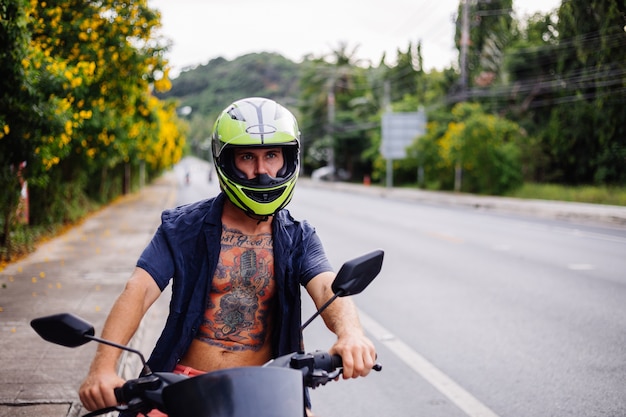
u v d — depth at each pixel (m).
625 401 5.04
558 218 22.12
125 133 16.95
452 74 52.34
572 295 8.94
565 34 27.61
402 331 7.13
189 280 2.61
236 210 2.68
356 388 5.46
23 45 7.88
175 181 68.44
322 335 7.13
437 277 10.40
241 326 2.67
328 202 31.89
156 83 14.09
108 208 25.61
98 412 2.21
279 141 2.50
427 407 5.00
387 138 44.41
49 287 8.80
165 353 2.61
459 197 33.59
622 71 25.22
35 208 15.98
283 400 2.00
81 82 10.87
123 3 13.07
